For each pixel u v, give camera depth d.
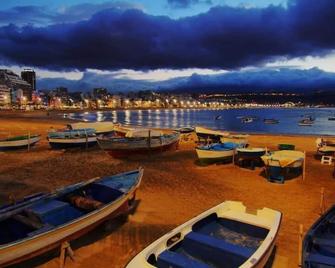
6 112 144.38
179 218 12.95
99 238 11.13
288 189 16.84
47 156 27.22
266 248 7.82
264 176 19.50
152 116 155.38
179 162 24.20
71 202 11.39
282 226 12.13
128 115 169.00
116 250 10.35
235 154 23.03
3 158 26.31
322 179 18.81
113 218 11.64
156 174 20.19
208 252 8.26
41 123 69.62
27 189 17.17
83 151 29.62
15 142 29.83
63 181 18.86
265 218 9.88
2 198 15.59
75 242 10.83
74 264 9.53
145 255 7.45
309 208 14.05
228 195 15.88
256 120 113.44
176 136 30.52
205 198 15.41
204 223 9.76
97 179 13.34
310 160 24.70
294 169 19.86
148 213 13.42
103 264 9.55
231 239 9.47
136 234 11.48
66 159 25.78
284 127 80.62
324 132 65.88
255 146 31.41
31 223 9.34
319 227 9.32
